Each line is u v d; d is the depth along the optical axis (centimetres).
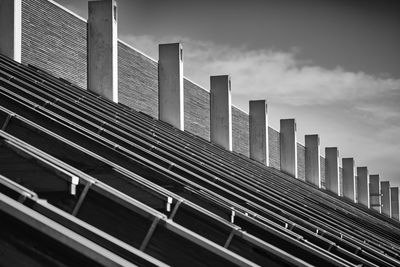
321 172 7275
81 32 2867
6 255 478
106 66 2911
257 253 883
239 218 1083
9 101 1175
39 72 2353
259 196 1748
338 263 1050
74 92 2238
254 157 5072
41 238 479
